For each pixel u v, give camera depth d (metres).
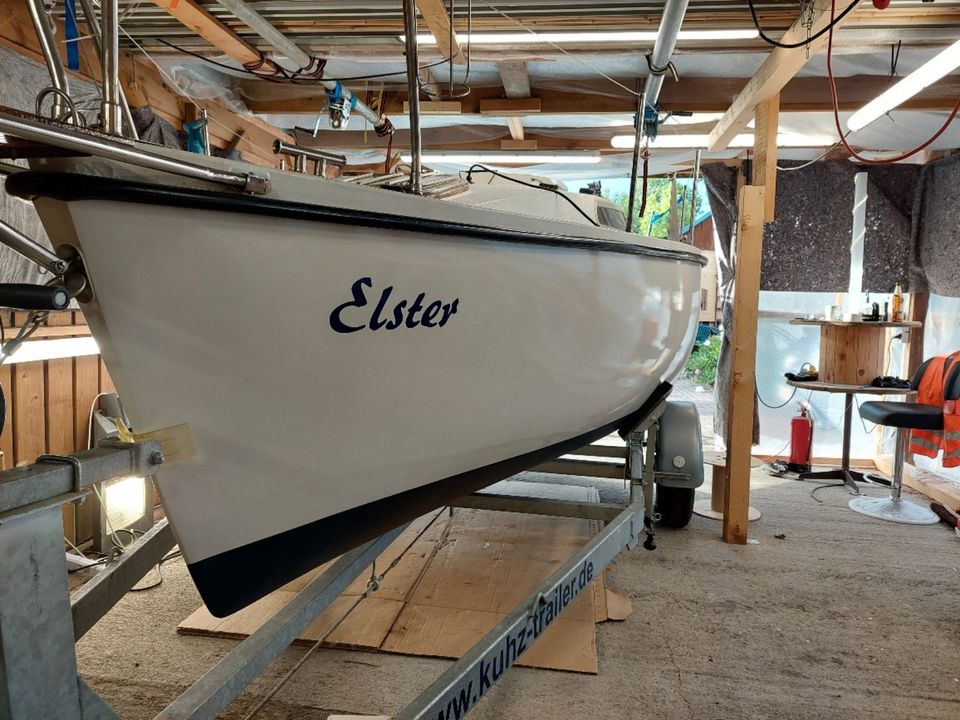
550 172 5.28
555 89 3.57
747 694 1.79
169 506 1.07
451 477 1.54
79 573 2.38
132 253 0.94
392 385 1.29
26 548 0.80
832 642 2.08
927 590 2.49
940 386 3.50
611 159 4.81
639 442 2.51
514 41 2.79
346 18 2.70
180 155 0.93
